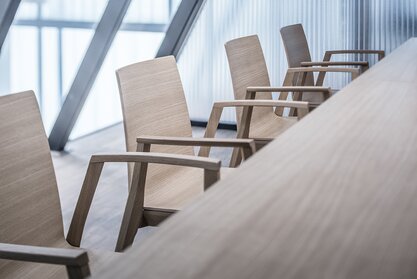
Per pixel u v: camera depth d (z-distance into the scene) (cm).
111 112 594
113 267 81
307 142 147
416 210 102
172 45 557
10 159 169
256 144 313
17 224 169
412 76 253
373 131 157
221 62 581
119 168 464
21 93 178
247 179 118
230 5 570
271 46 565
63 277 165
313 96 430
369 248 87
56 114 503
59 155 494
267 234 91
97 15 511
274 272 79
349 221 97
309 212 101
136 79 238
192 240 89
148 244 88
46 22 472
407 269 80
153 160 188
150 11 564
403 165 127
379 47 544
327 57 459
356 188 113
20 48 456
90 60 454
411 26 535
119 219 357
